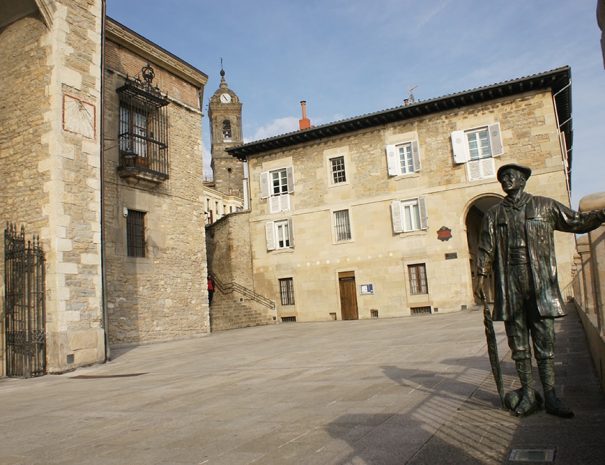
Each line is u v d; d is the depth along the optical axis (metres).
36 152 13.04
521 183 4.75
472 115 22.81
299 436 4.71
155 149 18.89
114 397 8.04
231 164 60.91
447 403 5.37
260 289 26.92
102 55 14.51
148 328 17.72
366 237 24.64
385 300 23.92
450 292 22.61
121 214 17.27
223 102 62.22
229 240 27.84
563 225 4.63
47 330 12.31
